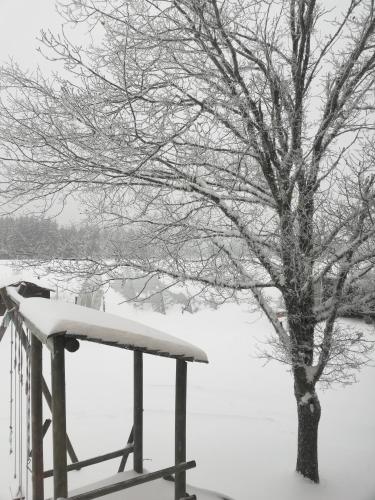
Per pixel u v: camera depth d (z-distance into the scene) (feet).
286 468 16.98
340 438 20.58
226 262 16.15
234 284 15.53
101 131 12.92
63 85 13.79
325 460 18.07
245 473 16.56
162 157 14.39
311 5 14.25
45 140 13.39
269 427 21.49
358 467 17.29
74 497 7.75
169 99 15.26
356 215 14.42
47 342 7.25
